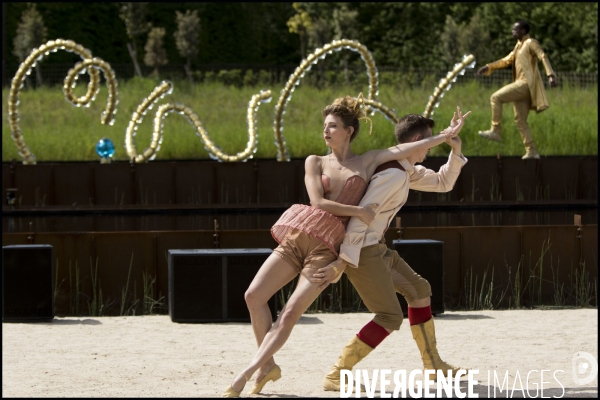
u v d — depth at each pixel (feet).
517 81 64.64
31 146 80.48
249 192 60.95
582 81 115.96
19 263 31.63
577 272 35.65
